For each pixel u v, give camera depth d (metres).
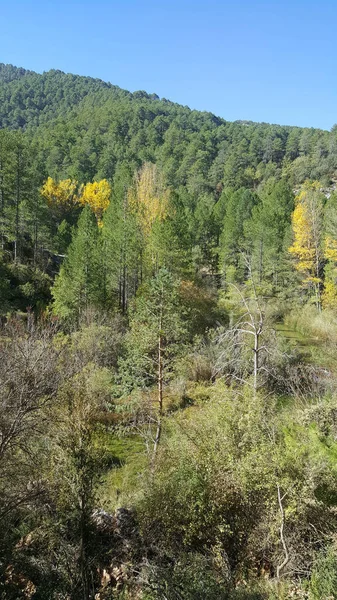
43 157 93.12
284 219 49.19
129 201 37.97
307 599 4.28
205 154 106.38
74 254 29.97
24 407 6.18
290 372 14.65
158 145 114.38
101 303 28.45
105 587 5.00
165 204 36.47
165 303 10.90
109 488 8.73
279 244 41.44
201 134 127.44
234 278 38.84
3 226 39.12
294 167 102.81
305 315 28.72
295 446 6.28
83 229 31.38
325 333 24.89
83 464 5.89
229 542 5.69
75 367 11.19
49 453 6.16
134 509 6.89
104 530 6.15
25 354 8.17
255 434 6.41
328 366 16.81
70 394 6.58
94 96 180.88
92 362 15.30
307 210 37.88
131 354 12.01
